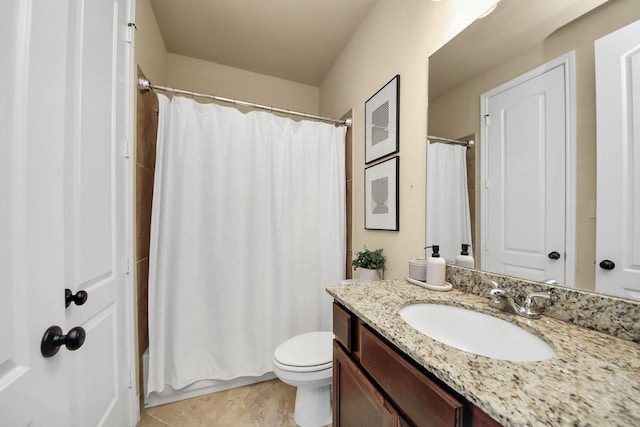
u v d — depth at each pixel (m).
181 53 2.26
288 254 1.80
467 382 0.47
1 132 0.44
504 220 0.92
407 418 0.65
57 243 0.56
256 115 1.74
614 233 0.65
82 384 0.88
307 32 1.97
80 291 0.78
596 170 0.68
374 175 1.66
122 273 1.21
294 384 1.25
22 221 0.48
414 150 1.32
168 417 1.39
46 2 0.55
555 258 0.77
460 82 1.08
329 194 1.95
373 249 1.68
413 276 1.18
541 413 0.39
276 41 2.08
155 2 1.68
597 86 0.68
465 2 1.06
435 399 0.55
